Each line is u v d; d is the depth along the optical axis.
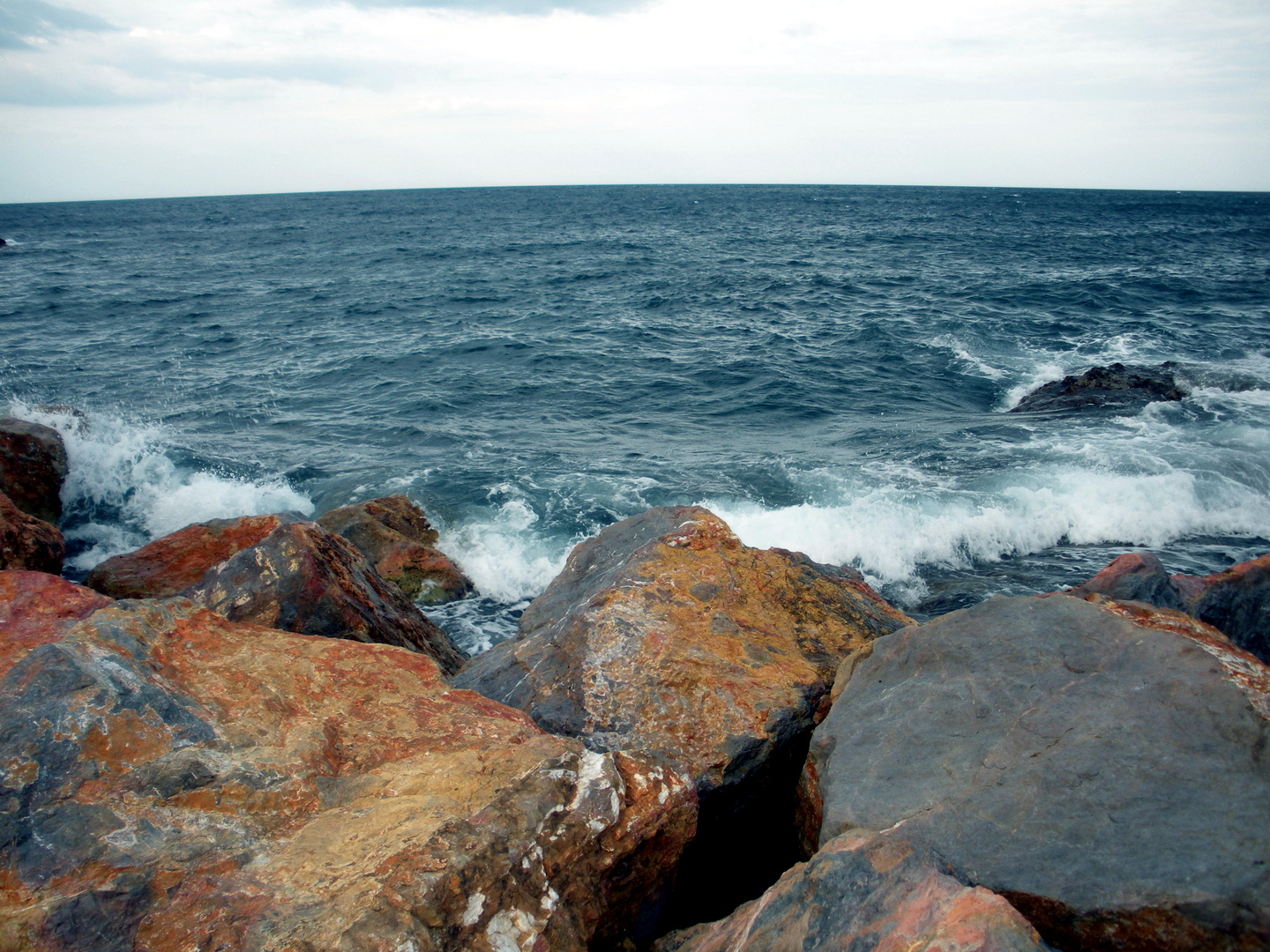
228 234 65.94
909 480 11.94
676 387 18.64
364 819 2.92
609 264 41.88
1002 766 3.36
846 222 73.81
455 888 2.58
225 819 2.86
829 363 20.28
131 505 11.78
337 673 3.95
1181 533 10.29
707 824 4.16
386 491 12.22
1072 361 19.78
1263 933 2.38
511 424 16.09
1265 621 5.91
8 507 7.79
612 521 11.24
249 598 5.68
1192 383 15.88
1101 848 2.82
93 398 17.50
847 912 2.59
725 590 5.41
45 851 2.60
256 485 12.58
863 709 4.16
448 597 9.73
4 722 2.96
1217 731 3.12
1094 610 4.02
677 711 4.39
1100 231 61.19
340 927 2.37
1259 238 54.78
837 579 6.23
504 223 77.50
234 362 21.20
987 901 2.33
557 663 4.85
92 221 91.69
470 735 3.60
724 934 2.93
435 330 25.31
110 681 3.22
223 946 2.34
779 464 13.08
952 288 31.27
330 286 34.78
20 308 29.17
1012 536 10.39
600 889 3.04
